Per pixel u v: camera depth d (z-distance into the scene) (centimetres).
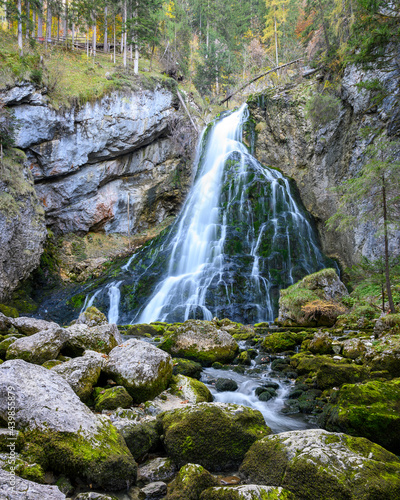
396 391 463
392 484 287
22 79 2109
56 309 2000
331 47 2200
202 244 2216
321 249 2220
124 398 485
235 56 4766
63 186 2442
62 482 316
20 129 2139
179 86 3444
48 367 545
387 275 909
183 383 579
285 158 2641
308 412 552
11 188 1948
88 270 2377
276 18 4441
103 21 3769
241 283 1881
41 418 344
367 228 1745
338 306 1230
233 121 3067
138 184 2828
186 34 4228
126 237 2733
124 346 596
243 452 389
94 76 2614
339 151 2164
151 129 2753
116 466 334
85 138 2414
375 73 1794
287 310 1297
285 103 2656
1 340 682
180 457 382
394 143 938
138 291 2033
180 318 1734
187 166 3083
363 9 1458
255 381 708
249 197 2373
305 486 301
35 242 2066
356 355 706
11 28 3070
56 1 3275
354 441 345
